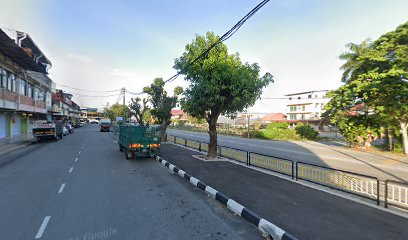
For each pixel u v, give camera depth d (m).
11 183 7.89
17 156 14.07
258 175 8.73
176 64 12.20
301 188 7.04
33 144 21.20
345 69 22.12
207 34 11.50
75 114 72.44
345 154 16.94
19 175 9.07
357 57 20.11
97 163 11.80
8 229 4.53
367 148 20.03
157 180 8.52
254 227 4.77
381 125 18.98
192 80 11.72
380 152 18.28
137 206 5.84
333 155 16.38
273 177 8.42
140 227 4.68
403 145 17.61
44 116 38.38
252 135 33.69
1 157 13.68
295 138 30.88
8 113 24.83
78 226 4.68
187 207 5.84
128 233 4.41
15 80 23.55
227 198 6.03
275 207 5.49
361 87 17.08
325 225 4.57
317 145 23.33
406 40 17.59
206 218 5.18
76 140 25.52
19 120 28.30
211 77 10.72
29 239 4.16
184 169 9.77
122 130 15.43
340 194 6.54
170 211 5.55
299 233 4.25
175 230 4.57
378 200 5.69
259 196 6.29
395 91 16.42
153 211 5.53
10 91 20.48
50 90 39.53
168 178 8.85
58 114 44.88
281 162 11.29
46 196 6.52
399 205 5.43
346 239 4.05
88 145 20.53
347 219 4.84
